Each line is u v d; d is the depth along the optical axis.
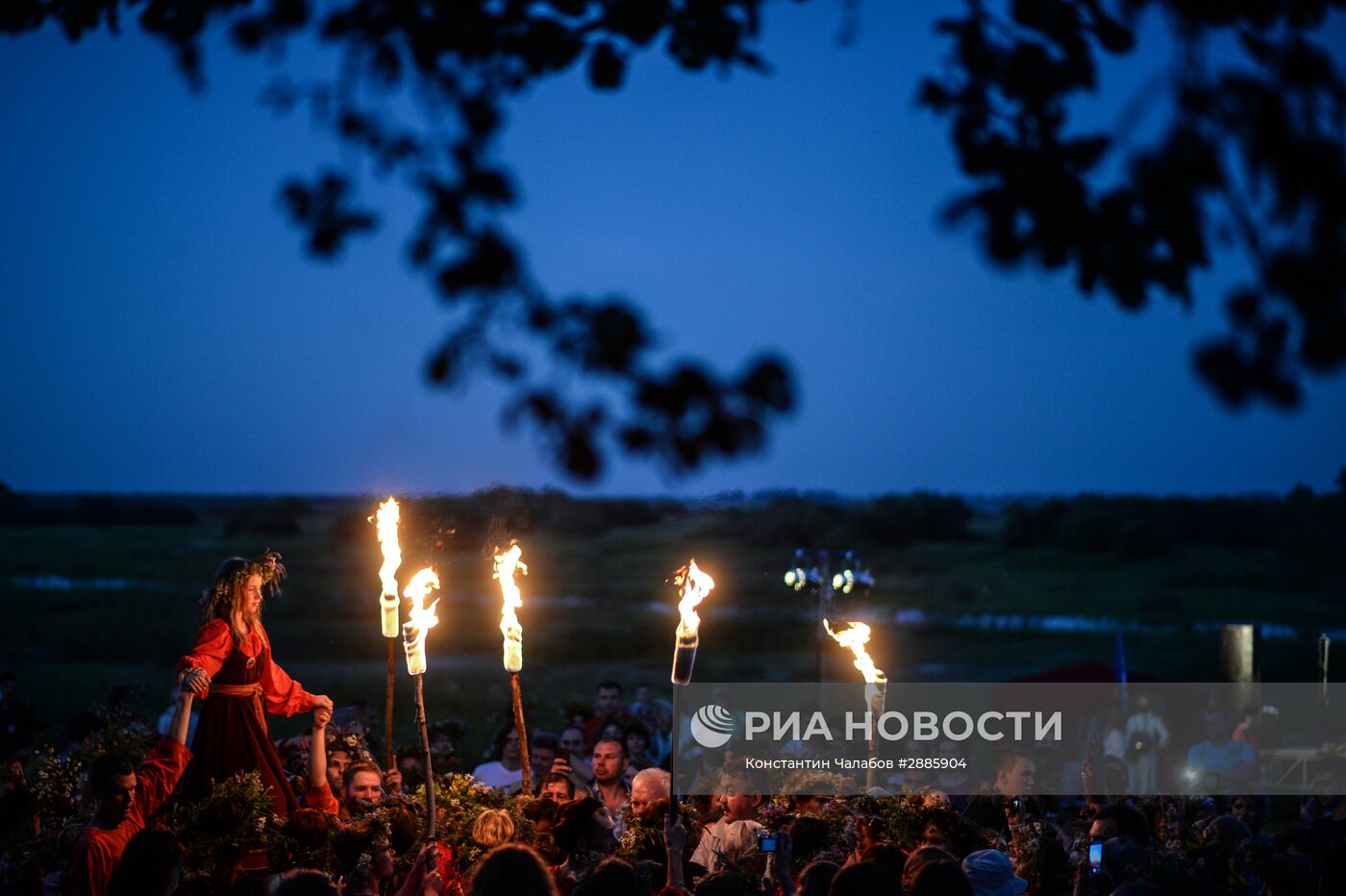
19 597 57.16
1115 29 2.66
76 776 6.52
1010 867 5.88
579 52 2.89
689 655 5.22
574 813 6.10
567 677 35.34
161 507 132.75
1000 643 46.72
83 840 5.27
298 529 103.31
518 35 2.89
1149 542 82.88
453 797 6.13
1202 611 63.94
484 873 3.96
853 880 4.30
